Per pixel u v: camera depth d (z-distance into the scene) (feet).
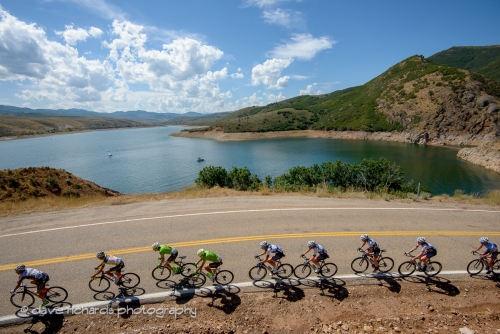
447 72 418.31
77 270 26.32
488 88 359.05
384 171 93.50
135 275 23.71
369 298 23.39
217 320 20.81
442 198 55.36
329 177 94.38
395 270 27.02
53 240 32.35
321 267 25.54
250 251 29.84
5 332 19.76
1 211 43.57
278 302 22.68
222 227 35.96
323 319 21.03
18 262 27.68
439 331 20.02
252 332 19.77
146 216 40.27
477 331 19.99
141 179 191.31
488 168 207.41
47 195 66.03
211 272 23.91
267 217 39.70
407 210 44.34
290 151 317.83
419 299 23.40
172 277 25.58
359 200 51.21
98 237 33.06
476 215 42.78
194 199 50.42
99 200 50.42
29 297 23.02
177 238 32.65
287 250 30.12
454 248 31.42
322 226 36.63
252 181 86.63
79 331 19.77
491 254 25.77
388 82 517.55
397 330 19.98
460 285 25.21
